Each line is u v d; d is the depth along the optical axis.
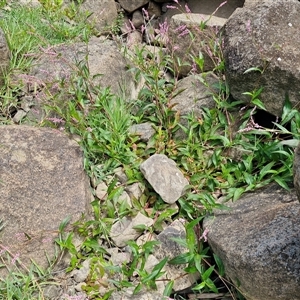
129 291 1.25
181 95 1.64
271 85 1.40
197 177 1.42
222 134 1.50
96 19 2.09
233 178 1.43
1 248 1.25
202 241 1.31
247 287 1.16
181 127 1.51
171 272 1.29
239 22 1.49
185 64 1.68
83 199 1.33
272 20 1.46
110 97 1.57
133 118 1.59
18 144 1.39
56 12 2.02
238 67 1.42
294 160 1.02
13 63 1.68
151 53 1.82
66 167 1.37
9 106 1.61
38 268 1.26
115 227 1.36
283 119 1.37
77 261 1.29
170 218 1.38
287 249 1.13
